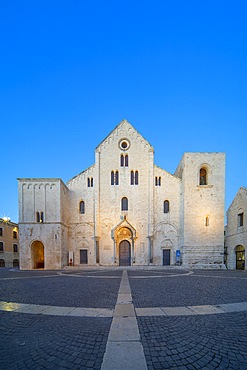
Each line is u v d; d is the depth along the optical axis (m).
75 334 6.61
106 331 6.80
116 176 39.59
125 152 39.94
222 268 34.38
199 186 37.03
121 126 40.53
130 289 13.63
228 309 9.10
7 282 17.77
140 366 4.81
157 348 5.70
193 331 6.81
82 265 36.69
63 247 35.97
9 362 5.15
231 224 36.41
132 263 37.00
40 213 35.41
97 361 5.14
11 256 55.59
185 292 12.67
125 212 38.50
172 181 39.19
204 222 36.41
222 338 6.34
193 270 30.38
